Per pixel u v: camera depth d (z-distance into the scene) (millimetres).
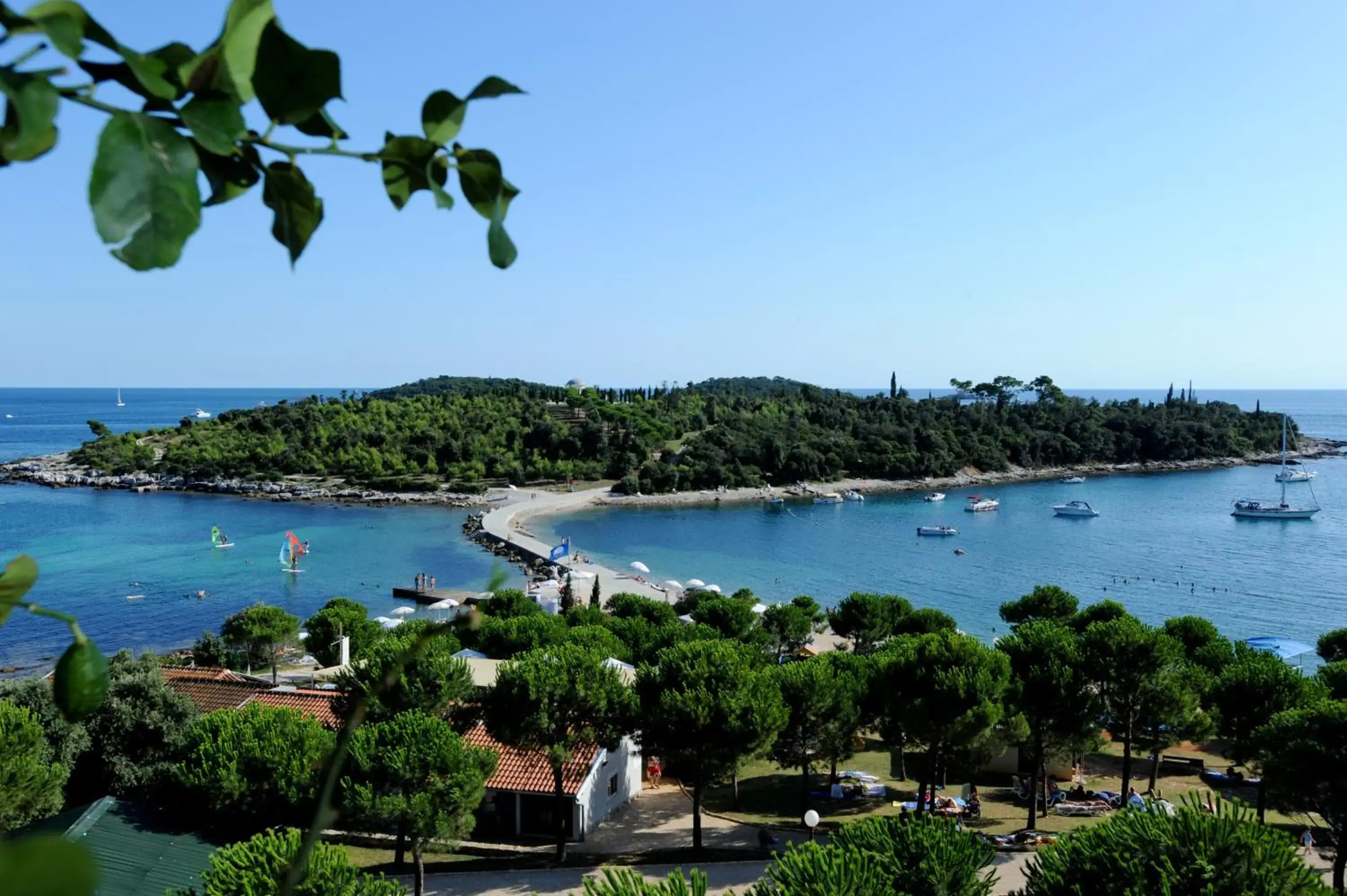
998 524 118938
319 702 35594
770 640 52375
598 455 148875
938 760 34375
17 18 1017
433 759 24391
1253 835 15102
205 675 39969
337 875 16688
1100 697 33312
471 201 1531
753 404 184125
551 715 28156
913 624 53750
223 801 22703
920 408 185500
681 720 28219
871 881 15586
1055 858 16406
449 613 71250
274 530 105625
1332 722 24922
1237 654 41906
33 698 25312
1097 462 179750
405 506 124000
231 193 1383
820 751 34781
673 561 96188
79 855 679
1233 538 108250
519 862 28844
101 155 1030
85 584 77812
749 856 29375
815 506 134625
